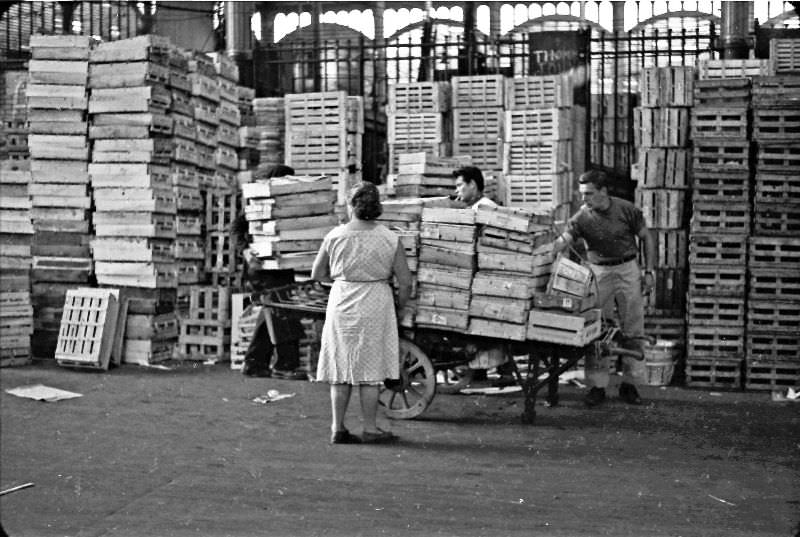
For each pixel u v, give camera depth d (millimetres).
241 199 12438
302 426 8391
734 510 5984
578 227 9383
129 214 11742
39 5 21688
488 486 6516
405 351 8555
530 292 8148
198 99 12734
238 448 7566
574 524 5684
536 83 13664
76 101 11891
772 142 10789
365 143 16047
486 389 10117
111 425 8398
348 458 7254
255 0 18469
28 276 11781
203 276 12672
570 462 7184
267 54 18344
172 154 12117
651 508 6020
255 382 10562
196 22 20250
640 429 8336
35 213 12094
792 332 10383
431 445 7703
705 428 8406
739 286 10648
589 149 14695
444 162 11859
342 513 5895
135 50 11688
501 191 13688
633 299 9438
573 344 8062
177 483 6559
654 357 10664
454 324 8227
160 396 9727
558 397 9820
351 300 7535
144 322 11750
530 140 13578
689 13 27469
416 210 8336
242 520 5754
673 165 11789
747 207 10789
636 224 9367
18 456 7305
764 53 17547
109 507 6012
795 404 9570
